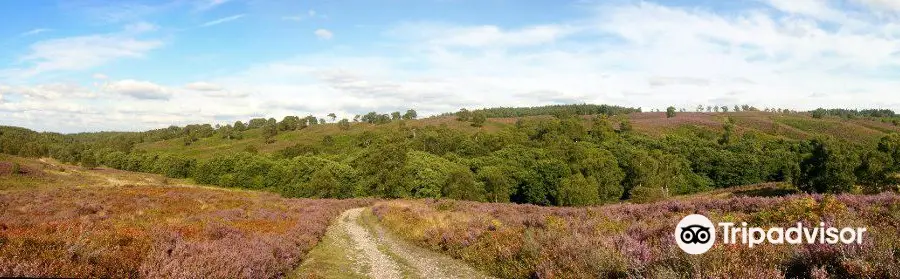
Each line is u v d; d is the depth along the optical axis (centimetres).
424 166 8450
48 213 2178
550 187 7950
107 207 2506
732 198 1819
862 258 720
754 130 16088
